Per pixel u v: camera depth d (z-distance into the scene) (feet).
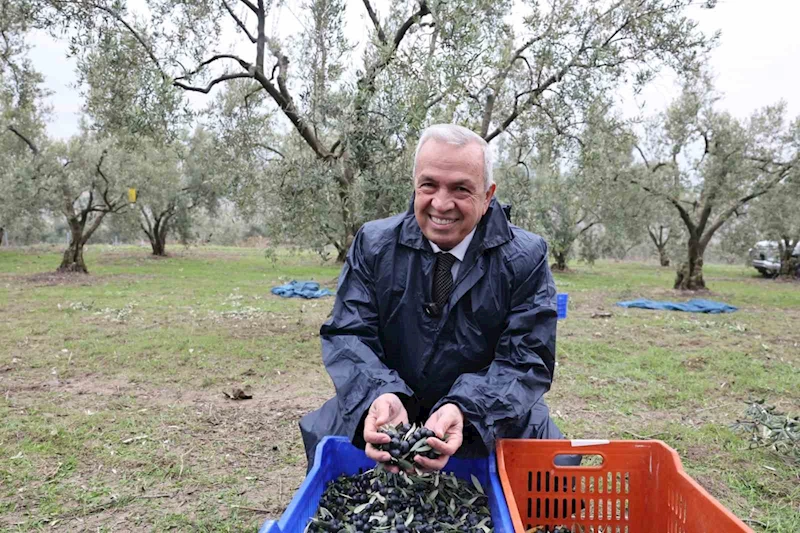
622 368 23.35
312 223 25.73
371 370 7.57
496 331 7.97
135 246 125.29
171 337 27.96
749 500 12.09
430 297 7.93
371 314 8.18
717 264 138.62
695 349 27.50
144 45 24.61
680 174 52.08
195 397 18.86
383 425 6.82
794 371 23.27
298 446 14.76
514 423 7.54
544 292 7.90
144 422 16.30
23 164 57.21
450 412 6.86
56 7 24.61
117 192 63.98
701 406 18.61
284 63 26.61
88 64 26.11
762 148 49.19
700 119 48.98
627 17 25.98
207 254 102.99
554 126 26.78
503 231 7.86
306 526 6.37
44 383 20.07
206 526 10.84
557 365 23.77
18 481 12.50
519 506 7.54
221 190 30.55
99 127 28.14
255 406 18.01
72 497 11.87
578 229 81.10
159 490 12.27
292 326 32.09
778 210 51.34
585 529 7.58
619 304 45.52
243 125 27.25
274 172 27.17
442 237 7.43
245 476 13.00
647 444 7.42
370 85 22.86
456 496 7.17
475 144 7.22
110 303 39.78
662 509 7.18
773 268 84.07
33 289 47.21
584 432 15.84
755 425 15.07
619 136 30.17
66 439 14.78
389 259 8.05
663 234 114.32
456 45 20.61
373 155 23.12
